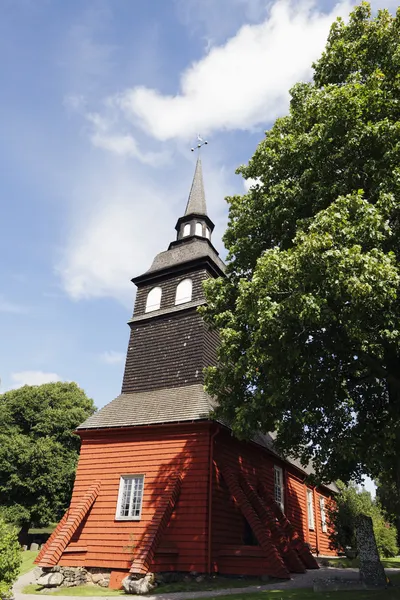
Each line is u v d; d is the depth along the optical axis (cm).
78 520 1825
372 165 1335
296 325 1256
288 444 1603
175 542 1673
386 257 1121
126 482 1947
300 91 1828
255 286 1282
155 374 2372
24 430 3772
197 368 2239
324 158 1455
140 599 1355
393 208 1251
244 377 1534
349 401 1395
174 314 2503
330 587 1369
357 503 3161
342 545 2650
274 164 1647
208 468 1777
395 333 1155
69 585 1636
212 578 1611
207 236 3053
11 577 1223
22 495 3359
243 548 1678
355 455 1288
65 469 3428
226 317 1609
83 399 4088
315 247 1141
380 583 1398
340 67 1661
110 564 1736
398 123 1290
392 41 1562
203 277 2552
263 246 1697
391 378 1375
